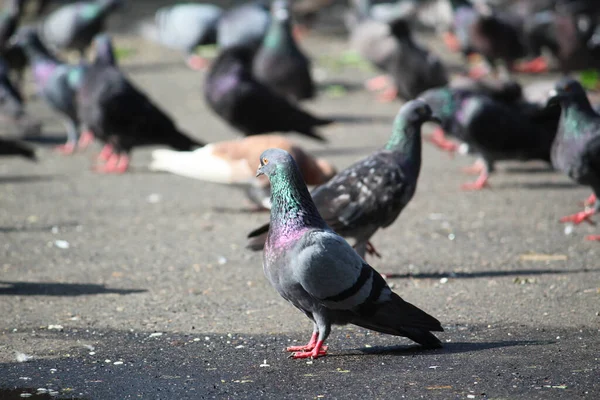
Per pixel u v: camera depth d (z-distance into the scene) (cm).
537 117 1434
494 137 1388
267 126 1608
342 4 3694
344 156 1661
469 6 2364
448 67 2552
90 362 729
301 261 683
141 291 938
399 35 1955
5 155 1456
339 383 666
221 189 1453
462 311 850
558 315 827
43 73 1759
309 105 2177
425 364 701
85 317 852
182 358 735
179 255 1078
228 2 3578
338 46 2931
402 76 1964
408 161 947
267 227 854
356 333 799
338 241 690
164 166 1261
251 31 2461
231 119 1608
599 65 2264
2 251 1099
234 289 941
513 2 2880
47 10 3334
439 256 1058
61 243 1136
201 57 2773
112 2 2488
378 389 650
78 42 2500
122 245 1126
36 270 1020
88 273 1007
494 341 756
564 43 2255
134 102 1552
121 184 1494
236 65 1594
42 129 1995
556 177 1502
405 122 946
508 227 1188
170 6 3538
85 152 1775
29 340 787
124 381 684
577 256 1042
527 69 2472
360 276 688
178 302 898
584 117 1120
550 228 1179
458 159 1659
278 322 830
